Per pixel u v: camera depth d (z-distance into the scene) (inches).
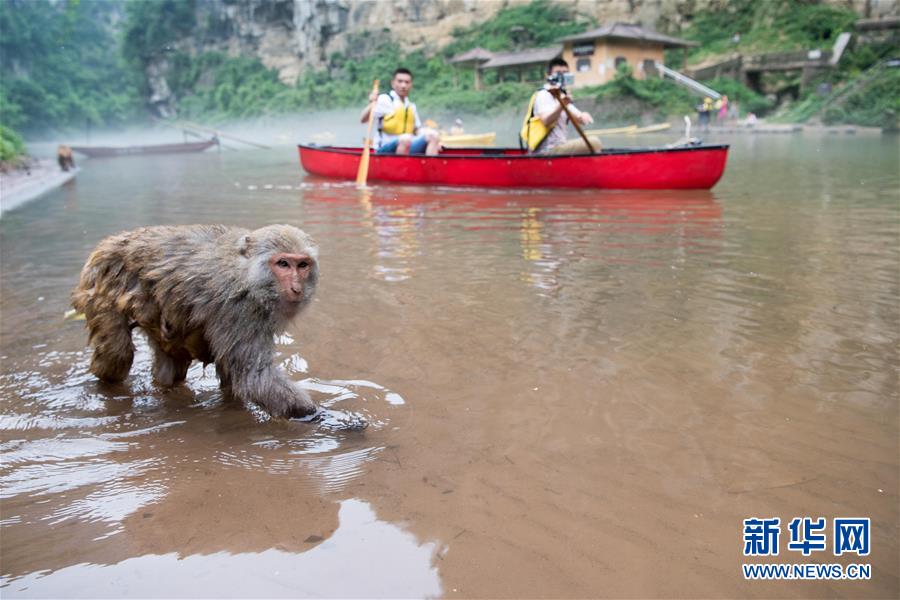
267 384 139.1
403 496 114.3
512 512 109.9
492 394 151.6
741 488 116.3
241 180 615.2
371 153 534.6
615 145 1019.3
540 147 484.4
